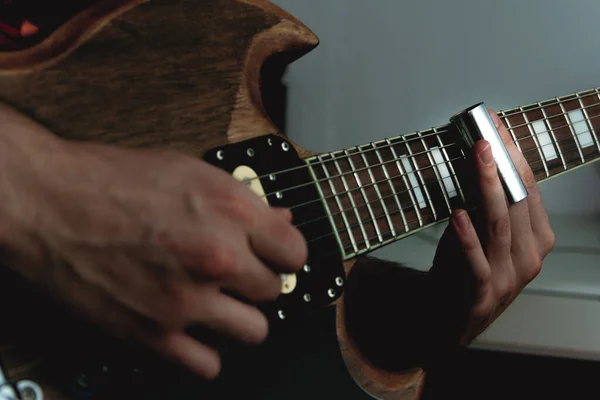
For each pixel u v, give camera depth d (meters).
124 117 0.67
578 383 0.83
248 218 0.63
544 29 0.96
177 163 0.64
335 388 0.70
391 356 0.73
